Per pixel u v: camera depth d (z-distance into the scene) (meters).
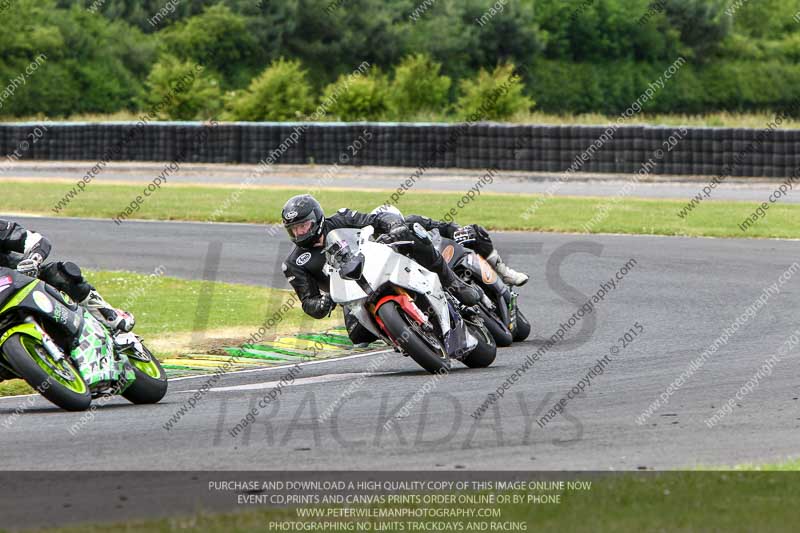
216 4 188.00
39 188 94.75
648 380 28.50
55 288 26.83
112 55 176.50
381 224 30.48
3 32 165.88
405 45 187.00
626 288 46.75
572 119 122.12
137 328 39.41
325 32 186.62
